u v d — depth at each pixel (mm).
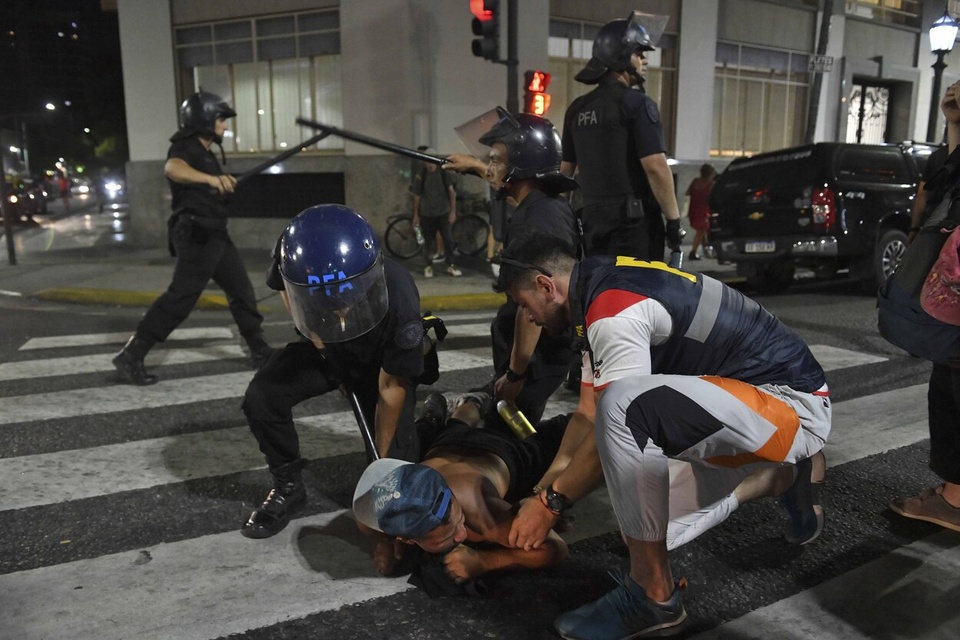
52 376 5297
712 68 14836
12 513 3096
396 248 11523
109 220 24609
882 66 17891
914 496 3010
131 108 13477
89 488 3354
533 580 2535
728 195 9562
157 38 13234
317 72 12391
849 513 3016
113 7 14125
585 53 13430
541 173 3277
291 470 2951
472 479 2422
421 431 3002
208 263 5004
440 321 2805
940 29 12141
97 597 2445
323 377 2828
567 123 4238
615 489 2070
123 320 7602
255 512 2930
